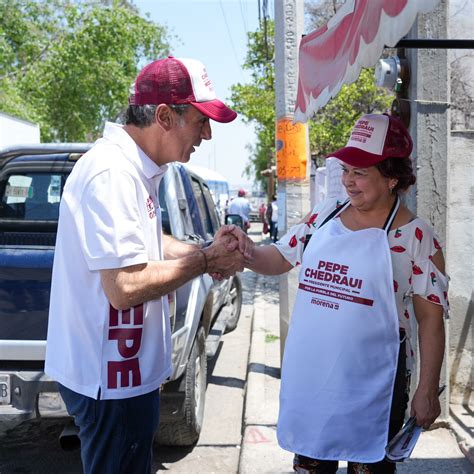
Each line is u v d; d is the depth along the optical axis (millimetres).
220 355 6676
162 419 3871
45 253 3371
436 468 3543
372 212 2234
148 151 2152
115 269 1969
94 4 21141
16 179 3998
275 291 11016
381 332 2143
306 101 3436
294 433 2238
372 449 2166
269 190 23609
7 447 4266
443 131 3834
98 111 21594
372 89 8727
